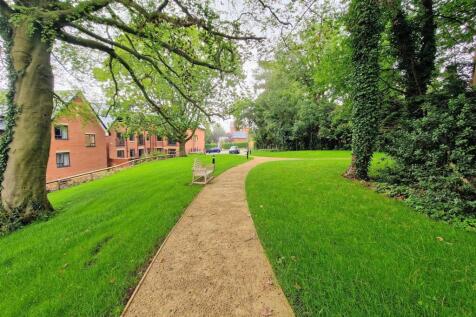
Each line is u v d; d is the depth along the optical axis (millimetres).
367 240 3445
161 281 2727
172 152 47500
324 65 10273
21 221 5883
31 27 5113
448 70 8172
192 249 3512
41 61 6371
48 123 6648
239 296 2408
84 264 3289
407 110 7707
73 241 4168
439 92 6262
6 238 5113
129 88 13492
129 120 19594
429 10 8039
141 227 4477
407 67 8633
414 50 8445
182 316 2164
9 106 6270
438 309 2043
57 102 8945
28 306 2508
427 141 5656
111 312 2275
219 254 3328
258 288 2527
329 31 7418
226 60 7734
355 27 8062
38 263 3451
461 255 2912
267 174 10289
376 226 3969
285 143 37625
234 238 3857
